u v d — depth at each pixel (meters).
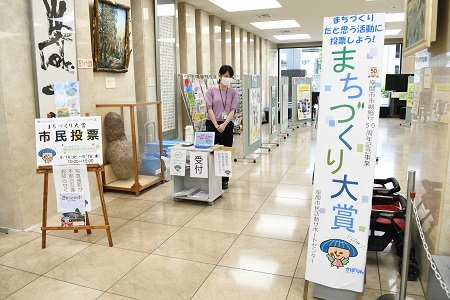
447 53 2.17
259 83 7.35
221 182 4.54
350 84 2.14
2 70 3.25
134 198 4.52
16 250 3.12
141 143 6.37
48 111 3.67
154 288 2.53
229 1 7.89
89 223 3.38
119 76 5.14
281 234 3.40
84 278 2.67
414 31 2.69
